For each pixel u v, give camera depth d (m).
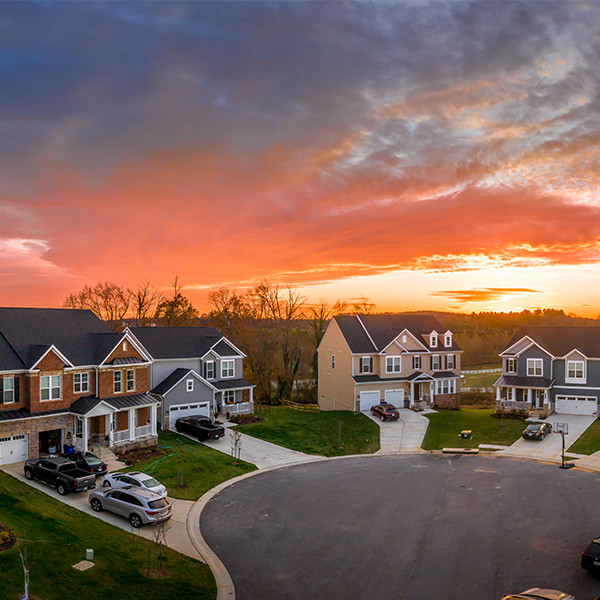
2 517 22.17
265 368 72.00
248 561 21.34
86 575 18.70
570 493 30.03
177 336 51.78
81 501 26.75
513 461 38.25
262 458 38.72
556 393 52.91
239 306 76.12
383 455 40.94
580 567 20.42
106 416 37.22
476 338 140.12
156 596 18.12
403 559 21.42
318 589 19.00
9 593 16.36
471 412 55.53
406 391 58.78
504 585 19.08
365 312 85.00
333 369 61.06
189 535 24.00
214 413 48.66
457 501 28.89
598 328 54.06
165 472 33.19
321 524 25.50
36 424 34.03
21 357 34.78
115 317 78.19
